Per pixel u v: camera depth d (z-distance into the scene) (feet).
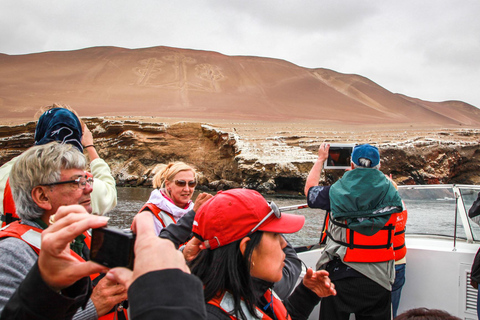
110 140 162.20
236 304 4.63
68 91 537.24
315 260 12.08
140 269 2.58
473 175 164.66
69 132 8.04
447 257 11.56
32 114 410.72
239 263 4.83
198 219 4.99
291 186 125.29
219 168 150.61
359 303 9.14
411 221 13.79
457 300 11.42
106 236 2.95
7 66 624.18
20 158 5.92
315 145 152.05
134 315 2.42
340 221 9.26
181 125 161.79
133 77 611.88
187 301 2.45
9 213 7.12
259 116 423.64
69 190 5.84
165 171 11.43
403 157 151.64
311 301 6.80
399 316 5.64
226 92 575.79
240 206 4.77
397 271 10.56
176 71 645.10
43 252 3.07
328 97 608.19
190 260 5.17
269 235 4.98
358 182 8.86
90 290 4.21
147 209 10.16
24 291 3.18
